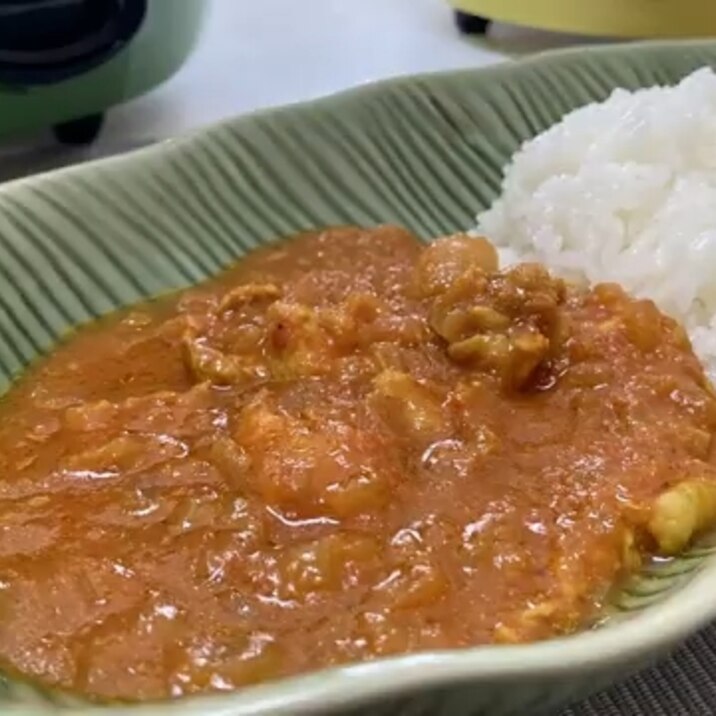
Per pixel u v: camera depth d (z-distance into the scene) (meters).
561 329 0.31
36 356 0.33
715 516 0.28
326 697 0.20
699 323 0.36
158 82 0.46
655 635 0.23
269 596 0.25
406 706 0.21
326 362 0.30
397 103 0.40
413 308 0.33
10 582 0.25
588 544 0.26
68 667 0.24
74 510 0.27
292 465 0.27
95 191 0.35
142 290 0.35
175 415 0.29
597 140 0.40
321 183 0.39
